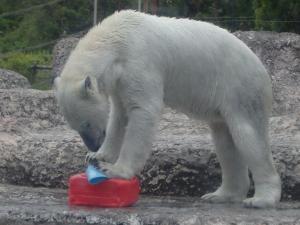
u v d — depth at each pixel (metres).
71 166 9.14
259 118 7.63
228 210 7.41
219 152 7.95
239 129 7.52
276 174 7.64
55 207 7.54
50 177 9.23
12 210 7.43
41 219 7.29
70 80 7.07
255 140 7.52
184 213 7.19
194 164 8.59
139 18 7.43
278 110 11.13
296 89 11.66
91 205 7.57
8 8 31.75
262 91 7.67
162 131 10.44
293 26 17.36
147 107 7.23
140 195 8.68
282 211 7.40
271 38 12.84
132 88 7.21
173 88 7.61
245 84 7.60
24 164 9.38
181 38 7.55
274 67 12.44
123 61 7.24
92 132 7.10
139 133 7.22
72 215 7.21
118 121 7.60
